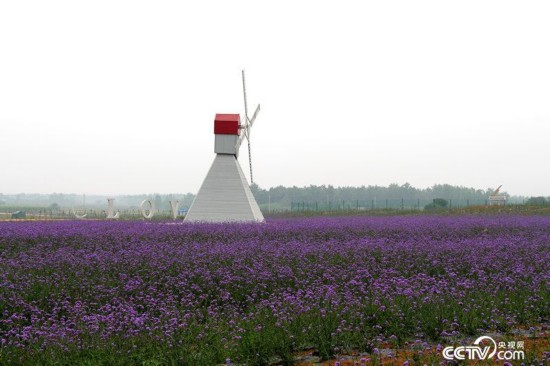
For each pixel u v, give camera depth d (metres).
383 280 13.78
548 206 53.94
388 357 8.57
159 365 8.32
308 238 23.70
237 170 35.88
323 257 17.16
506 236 24.81
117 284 13.73
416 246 19.27
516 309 11.02
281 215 57.19
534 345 8.73
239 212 35.47
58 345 8.86
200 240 22.73
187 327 9.90
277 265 15.38
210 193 35.62
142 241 21.98
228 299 12.88
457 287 12.81
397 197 180.50
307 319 9.88
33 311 11.43
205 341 9.14
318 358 8.77
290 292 13.15
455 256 17.47
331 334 9.02
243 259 16.30
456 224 31.86
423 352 8.54
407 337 9.55
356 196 180.50
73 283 13.60
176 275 14.91
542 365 7.62
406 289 12.12
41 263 15.77
